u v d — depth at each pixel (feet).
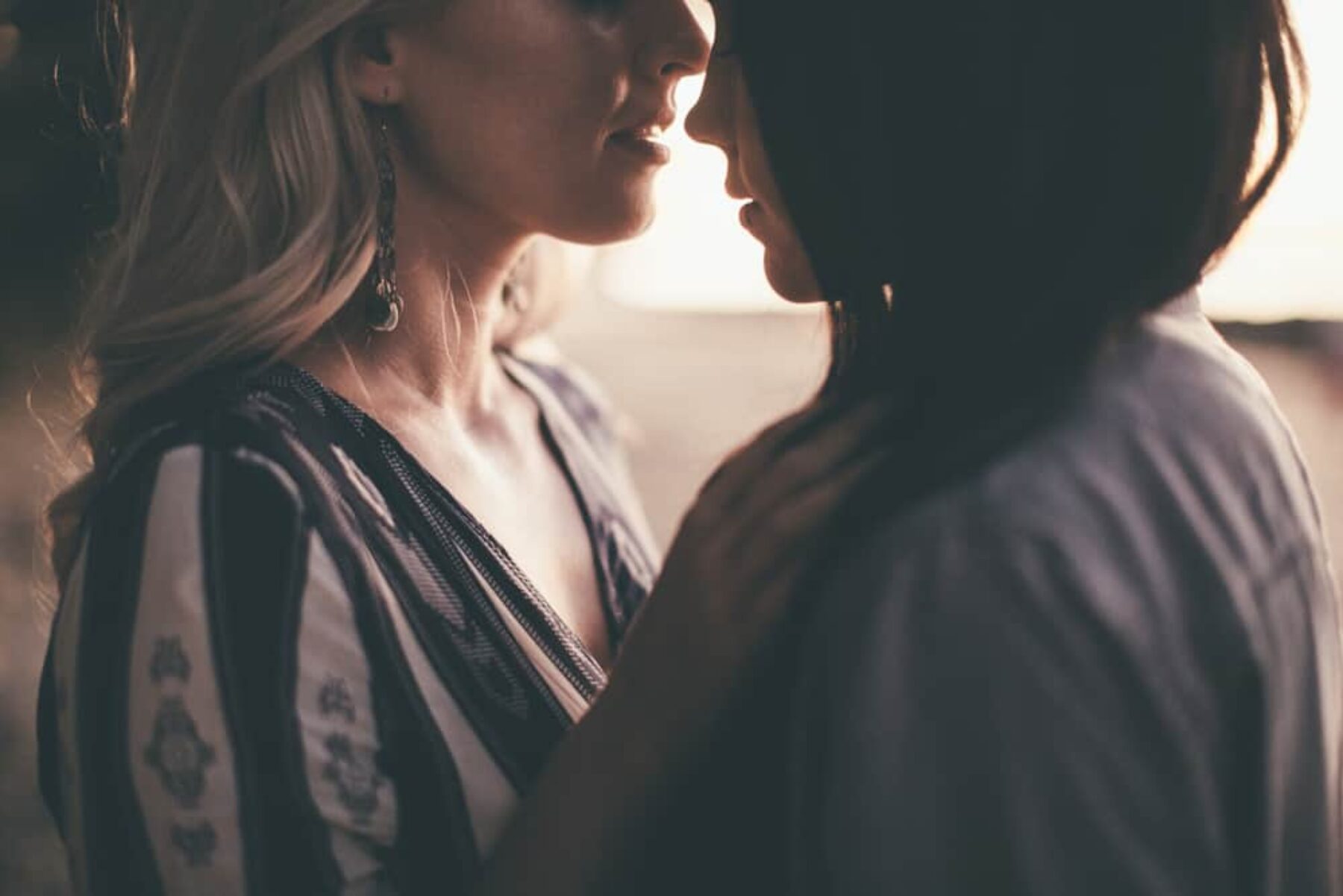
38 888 9.23
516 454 4.11
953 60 2.33
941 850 2.13
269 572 2.81
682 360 42.65
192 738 2.71
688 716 2.59
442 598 3.22
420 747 3.02
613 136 3.43
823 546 2.32
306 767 2.79
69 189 15.96
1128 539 2.16
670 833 2.68
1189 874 2.12
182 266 3.22
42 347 17.98
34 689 12.01
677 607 2.56
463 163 3.39
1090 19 2.27
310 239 3.17
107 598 2.79
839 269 2.66
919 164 2.40
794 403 3.32
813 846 2.24
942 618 2.13
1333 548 17.70
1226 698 2.19
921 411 2.36
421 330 3.61
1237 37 2.34
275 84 3.15
